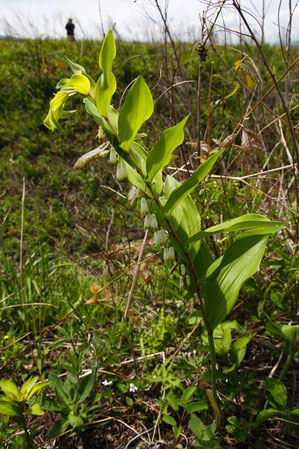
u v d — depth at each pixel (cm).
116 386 78
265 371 78
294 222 87
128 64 254
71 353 74
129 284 99
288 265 74
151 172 53
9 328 98
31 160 227
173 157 88
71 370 73
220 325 76
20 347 88
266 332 75
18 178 215
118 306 83
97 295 87
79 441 71
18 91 263
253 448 67
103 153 60
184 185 52
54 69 281
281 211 95
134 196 59
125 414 74
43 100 261
